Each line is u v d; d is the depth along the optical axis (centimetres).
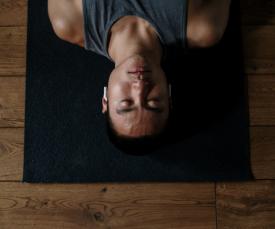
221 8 104
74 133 117
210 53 118
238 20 119
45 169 116
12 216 114
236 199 113
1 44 120
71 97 118
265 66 118
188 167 115
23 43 120
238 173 114
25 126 117
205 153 115
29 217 114
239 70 118
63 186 115
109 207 114
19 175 116
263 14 119
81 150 116
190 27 99
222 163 115
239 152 115
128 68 90
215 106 117
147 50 96
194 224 113
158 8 96
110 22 97
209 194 114
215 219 113
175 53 105
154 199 114
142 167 115
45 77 119
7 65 120
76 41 108
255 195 113
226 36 119
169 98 98
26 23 121
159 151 115
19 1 121
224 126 116
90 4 96
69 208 114
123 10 96
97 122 117
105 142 116
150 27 98
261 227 112
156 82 91
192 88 117
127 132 90
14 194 115
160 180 114
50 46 120
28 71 119
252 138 116
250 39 119
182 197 114
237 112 116
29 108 118
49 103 118
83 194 115
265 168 114
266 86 117
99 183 115
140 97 87
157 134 92
